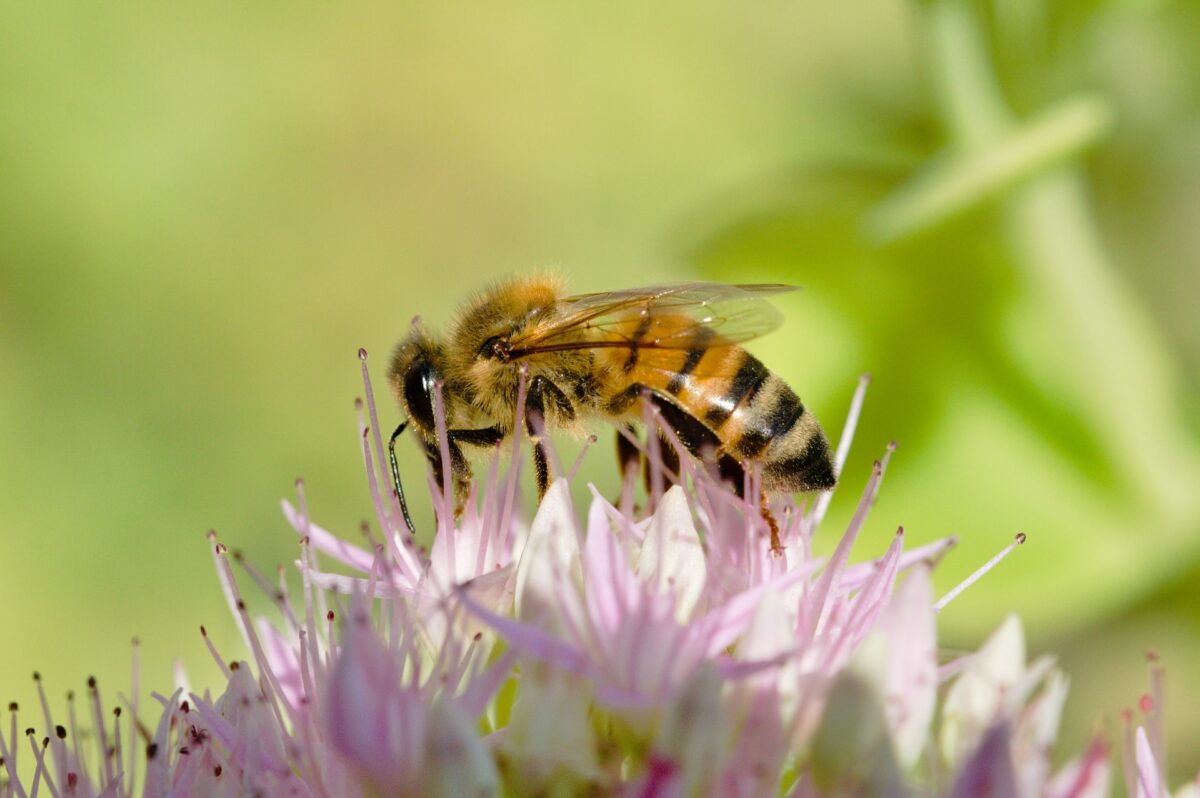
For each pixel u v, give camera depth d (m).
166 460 0.18
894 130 0.16
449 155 0.19
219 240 0.19
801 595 0.12
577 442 0.13
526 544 0.12
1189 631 0.14
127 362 0.18
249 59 0.20
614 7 0.19
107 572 0.17
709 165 0.18
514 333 0.13
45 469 0.17
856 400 0.12
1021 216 0.14
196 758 0.12
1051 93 0.14
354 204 0.19
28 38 0.19
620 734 0.11
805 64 0.18
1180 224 0.15
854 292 0.14
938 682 0.12
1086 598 0.14
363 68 0.20
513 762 0.11
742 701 0.11
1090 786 0.11
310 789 0.12
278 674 0.12
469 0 0.19
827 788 0.11
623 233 0.19
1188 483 0.14
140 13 0.19
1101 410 0.14
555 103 0.19
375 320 0.19
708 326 0.13
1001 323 0.14
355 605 0.11
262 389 0.18
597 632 0.11
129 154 0.19
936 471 0.14
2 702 0.16
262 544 0.17
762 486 0.12
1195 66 0.15
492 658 0.12
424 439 0.13
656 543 0.12
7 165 0.19
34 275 0.18
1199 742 0.14
